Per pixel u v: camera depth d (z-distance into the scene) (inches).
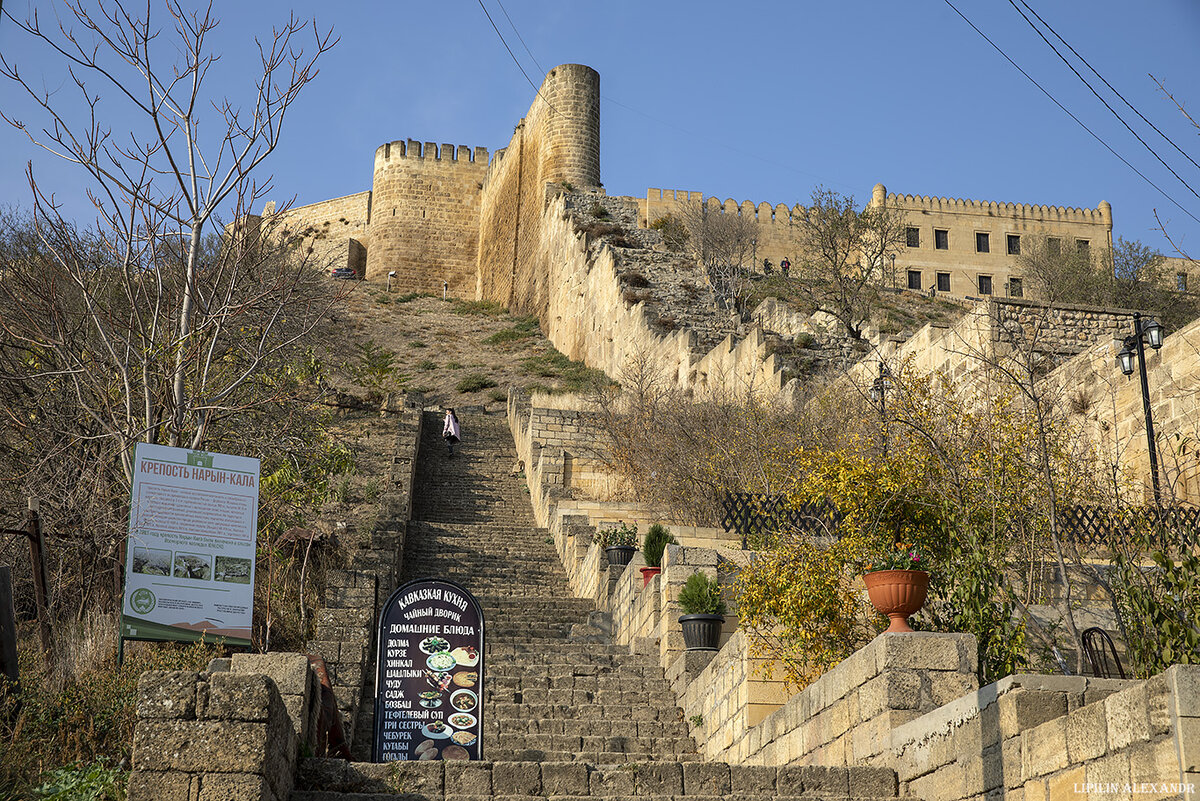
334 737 388.2
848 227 1856.5
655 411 1072.2
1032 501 485.1
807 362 1176.2
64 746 365.4
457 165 2792.8
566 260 2028.8
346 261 2723.9
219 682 271.0
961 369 888.3
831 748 352.5
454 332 2159.2
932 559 425.4
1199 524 441.1
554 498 987.9
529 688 514.0
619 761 443.2
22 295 610.2
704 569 555.5
